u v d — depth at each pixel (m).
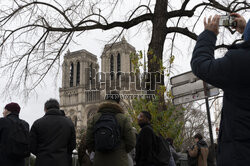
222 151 1.65
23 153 4.61
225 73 1.62
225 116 1.68
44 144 4.35
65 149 4.47
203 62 1.74
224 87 1.67
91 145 3.82
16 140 4.56
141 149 4.20
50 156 4.27
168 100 6.08
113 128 3.57
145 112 4.55
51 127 4.42
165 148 4.34
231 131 1.60
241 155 1.52
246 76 1.57
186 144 21.06
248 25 1.73
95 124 3.67
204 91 4.59
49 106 4.69
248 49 1.62
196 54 1.82
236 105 1.62
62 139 4.43
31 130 4.45
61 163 4.28
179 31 7.62
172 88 5.65
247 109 1.58
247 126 1.54
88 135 3.79
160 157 4.19
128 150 3.73
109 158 3.55
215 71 1.65
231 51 1.66
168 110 5.73
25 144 4.64
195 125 21.70
